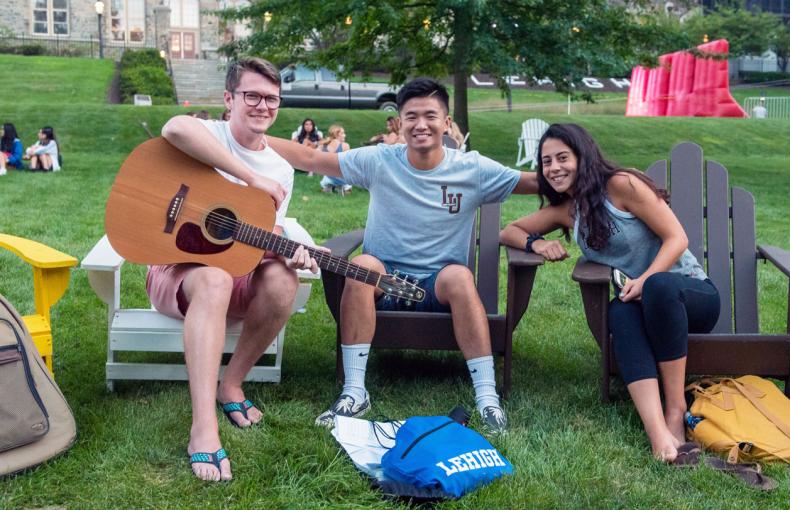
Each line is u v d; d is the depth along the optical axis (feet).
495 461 8.75
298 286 10.96
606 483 8.68
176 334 10.71
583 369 12.67
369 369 12.50
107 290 10.77
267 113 10.37
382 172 11.08
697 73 79.20
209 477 8.50
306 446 9.18
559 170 10.65
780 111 98.99
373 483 8.49
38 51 119.24
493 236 12.60
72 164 40.09
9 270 17.29
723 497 8.46
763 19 129.90
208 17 127.75
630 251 10.69
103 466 8.75
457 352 13.48
